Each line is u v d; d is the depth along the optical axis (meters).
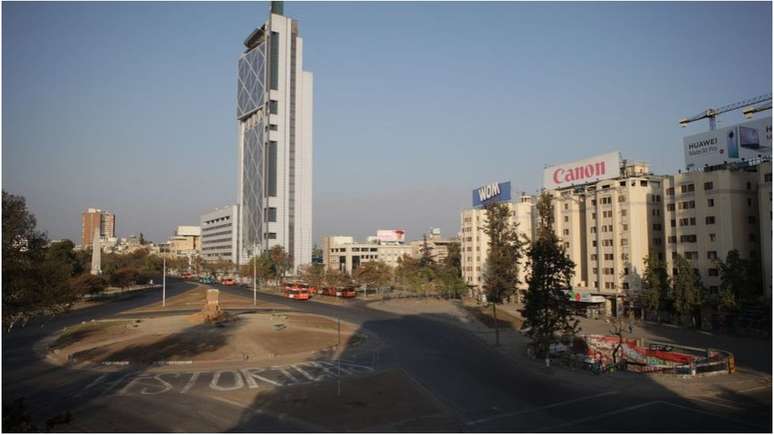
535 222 121.94
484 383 42.97
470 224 132.88
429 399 37.97
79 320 83.38
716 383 42.31
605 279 94.38
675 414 34.16
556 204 108.31
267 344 59.81
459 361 52.47
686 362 49.69
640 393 39.56
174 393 39.56
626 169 103.62
